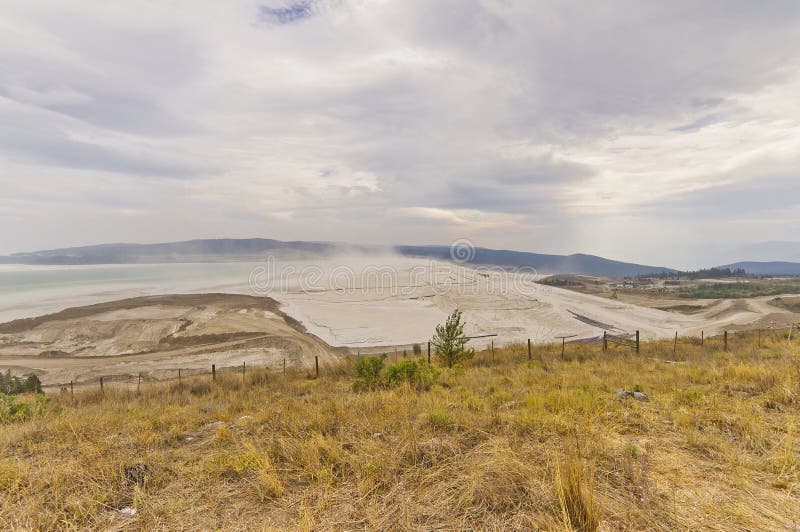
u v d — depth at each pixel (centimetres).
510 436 462
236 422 660
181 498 354
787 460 376
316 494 349
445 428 513
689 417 527
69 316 5388
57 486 377
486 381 1042
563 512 277
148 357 3709
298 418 596
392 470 383
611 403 621
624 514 291
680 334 5100
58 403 1338
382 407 667
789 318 6506
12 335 4556
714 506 300
